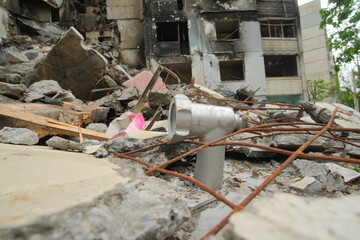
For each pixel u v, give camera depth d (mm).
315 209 577
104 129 4121
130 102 6352
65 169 1141
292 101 14812
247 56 14102
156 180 1091
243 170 2656
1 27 11812
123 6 15062
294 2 15047
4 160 1277
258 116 4621
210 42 13906
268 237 468
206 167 1785
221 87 13711
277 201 622
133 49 15016
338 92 18375
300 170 2510
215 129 1729
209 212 1465
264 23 15094
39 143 3109
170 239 1126
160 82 7680
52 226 635
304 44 23766
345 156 3010
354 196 642
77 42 6645
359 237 459
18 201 753
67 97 5488
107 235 688
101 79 7441
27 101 4562
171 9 13750
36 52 10805
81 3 17219
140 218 786
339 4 9062
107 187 920
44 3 15414
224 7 14102
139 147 2137
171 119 1816
